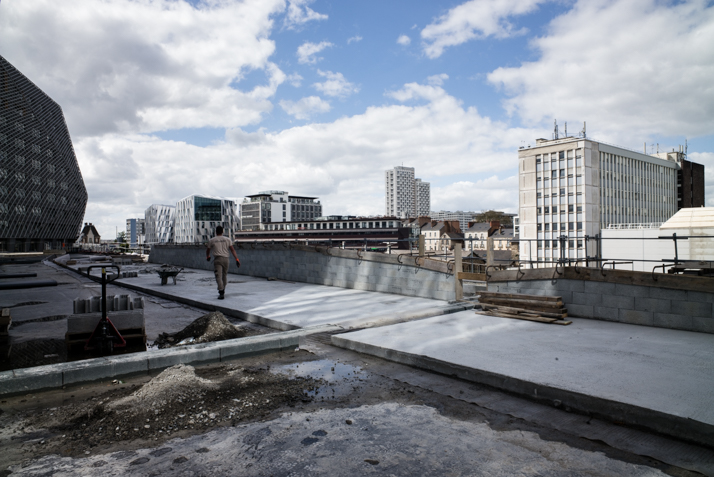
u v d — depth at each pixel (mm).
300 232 130125
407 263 10672
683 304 6238
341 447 2879
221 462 2674
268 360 5141
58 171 118625
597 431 3148
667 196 102000
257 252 16516
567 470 2570
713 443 2844
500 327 6434
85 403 3762
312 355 5359
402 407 3627
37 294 12125
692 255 43156
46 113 113000
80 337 5906
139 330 6227
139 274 17656
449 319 7141
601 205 84250
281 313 8062
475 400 3791
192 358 4977
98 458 2732
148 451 2826
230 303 9344
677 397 3414
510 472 2541
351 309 8500
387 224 126438
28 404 3742
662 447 2885
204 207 142875
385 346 5227
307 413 3486
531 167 90125
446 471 2553
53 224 116562
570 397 3564
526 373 4105
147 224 181750
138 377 4574
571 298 7445
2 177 94500
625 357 4715
